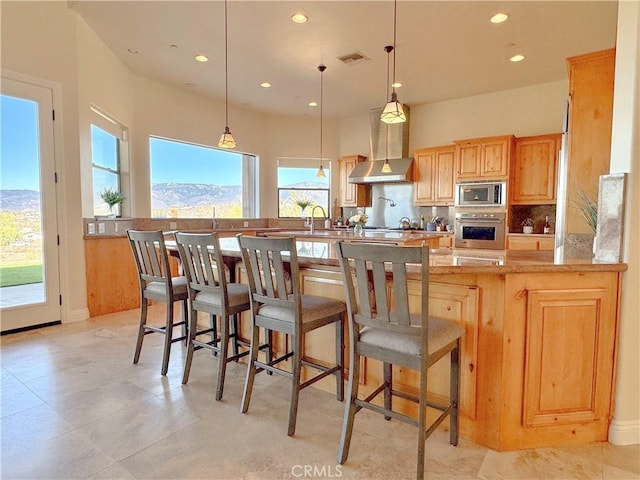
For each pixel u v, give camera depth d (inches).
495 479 60.8
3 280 127.7
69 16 138.7
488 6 127.4
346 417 65.3
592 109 99.6
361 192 277.0
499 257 83.2
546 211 209.6
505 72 189.2
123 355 113.0
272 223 277.0
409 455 67.2
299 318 73.5
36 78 130.9
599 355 70.1
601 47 158.7
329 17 135.9
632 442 70.7
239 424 76.4
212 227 240.8
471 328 71.1
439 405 70.1
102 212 173.9
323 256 86.4
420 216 257.9
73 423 75.7
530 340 68.4
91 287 152.9
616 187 69.1
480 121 227.8
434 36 149.6
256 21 139.6
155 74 196.7
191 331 95.0
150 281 105.0
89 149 152.9
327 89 216.8
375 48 161.0
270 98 235.8
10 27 124.1
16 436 70.9
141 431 73.2
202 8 131.7
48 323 138.9
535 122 210.1
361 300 63.0
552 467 64.1
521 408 69.2
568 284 68.5
